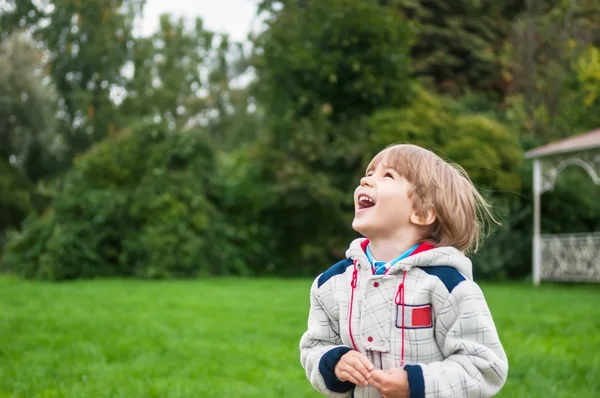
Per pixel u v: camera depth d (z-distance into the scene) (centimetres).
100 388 407
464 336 185
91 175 1695
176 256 1576
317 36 1798
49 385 420
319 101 1814
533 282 1593
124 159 1697
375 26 1756
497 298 1045
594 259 1413
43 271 1542
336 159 1728
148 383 426
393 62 1784
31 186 2697
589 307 891
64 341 589
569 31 2667
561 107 2522
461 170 217
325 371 192
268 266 1758
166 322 725
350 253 203
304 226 1775
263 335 635
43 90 2844
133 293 1114
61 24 2964
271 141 1828
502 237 1689
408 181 196
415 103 1797
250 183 1762
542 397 388
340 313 200
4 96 2736
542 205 1766
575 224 1767
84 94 3119
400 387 178
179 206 1600
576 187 1792
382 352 191
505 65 2655
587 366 471
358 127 1759
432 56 2569
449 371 179
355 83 1753
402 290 190
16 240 1620
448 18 2653
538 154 1516
